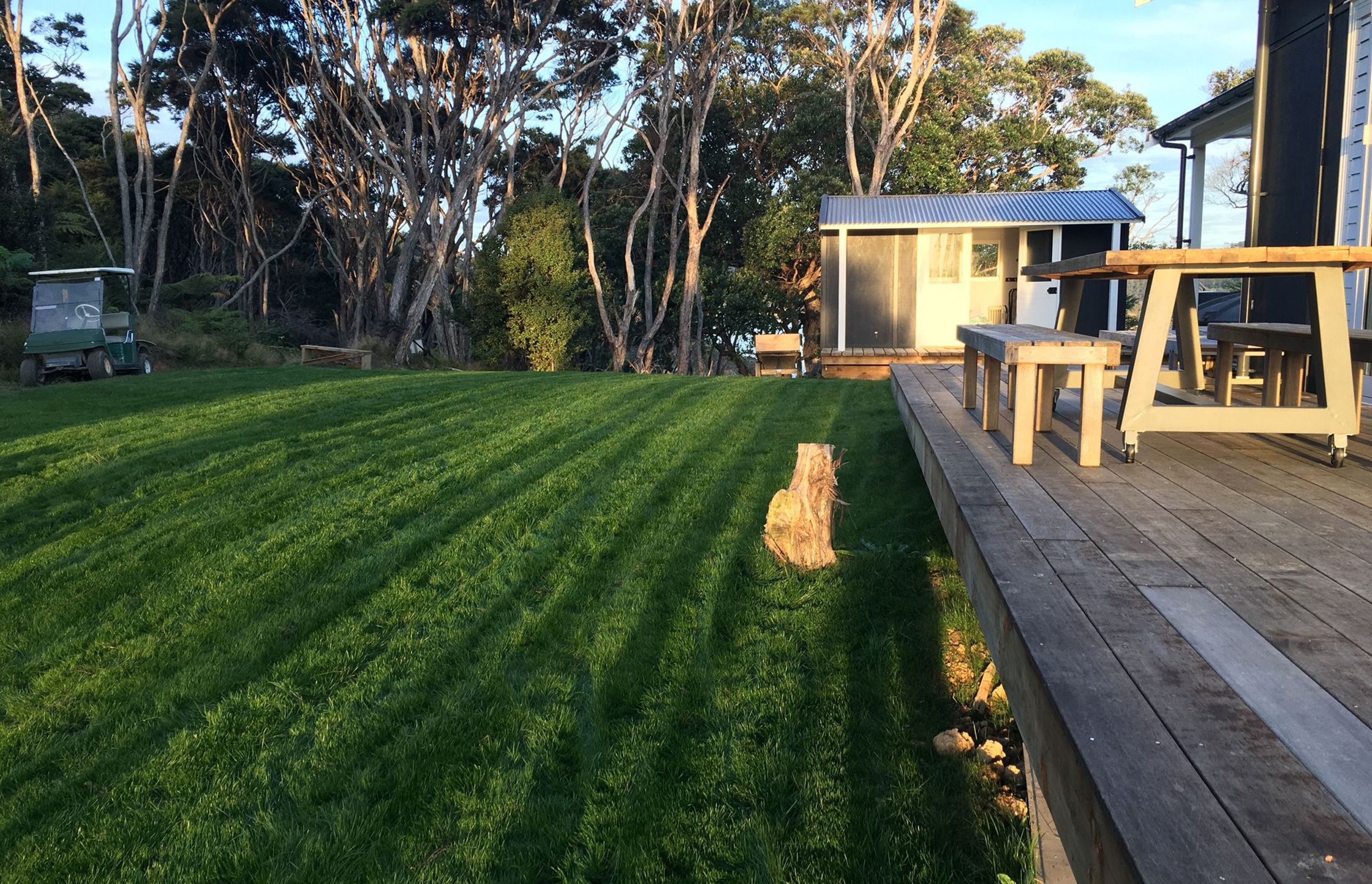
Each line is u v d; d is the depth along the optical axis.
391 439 8.15
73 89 36.59
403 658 3.86
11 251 21.89
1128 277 5.12
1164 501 3.50
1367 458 4.24
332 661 3.83
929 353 15.42
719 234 34.25
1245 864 1.36
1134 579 2.62
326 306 46.75
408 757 3.09
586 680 3.64
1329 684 1.94
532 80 30.38
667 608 4.30
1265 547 2.90
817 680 3.57
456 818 2.77
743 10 27.69
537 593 4.56
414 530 5.50
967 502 3.51
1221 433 4.82
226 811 2.86
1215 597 2.46
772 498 6.07
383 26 29.56
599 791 2.88
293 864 2.57
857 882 2.44
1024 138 33.94
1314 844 1.40
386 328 28.41
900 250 16.23
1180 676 1.99
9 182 25.06
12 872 2.60
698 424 8.85
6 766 3.18
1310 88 7.20
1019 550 2.90
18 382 14.97
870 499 6.09
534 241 22.78
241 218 40.09
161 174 38.03
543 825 2.73
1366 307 6.75
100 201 33.91
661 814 2.76
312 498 6.17
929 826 2.67
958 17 32.31
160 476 6.76
